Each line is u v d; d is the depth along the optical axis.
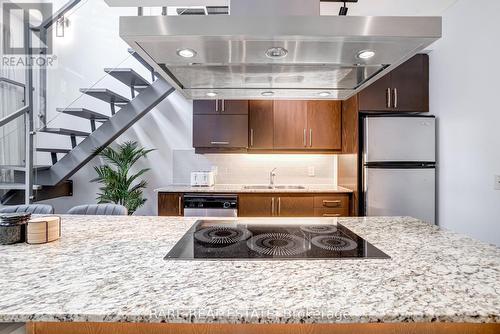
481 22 2.27
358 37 1.03
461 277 0.83
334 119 3.34
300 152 3.38
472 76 2.37
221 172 3.73
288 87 1.66
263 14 1.22
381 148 2.78
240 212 3.08
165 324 0.84
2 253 1.05
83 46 3.82
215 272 0.87
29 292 0.74
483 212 2.26
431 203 2.78
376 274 0.85
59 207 3.79
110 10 3.40
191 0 2.12
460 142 2.51
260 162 3.72
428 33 1.02
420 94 2.96
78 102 3.84
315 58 1.23
